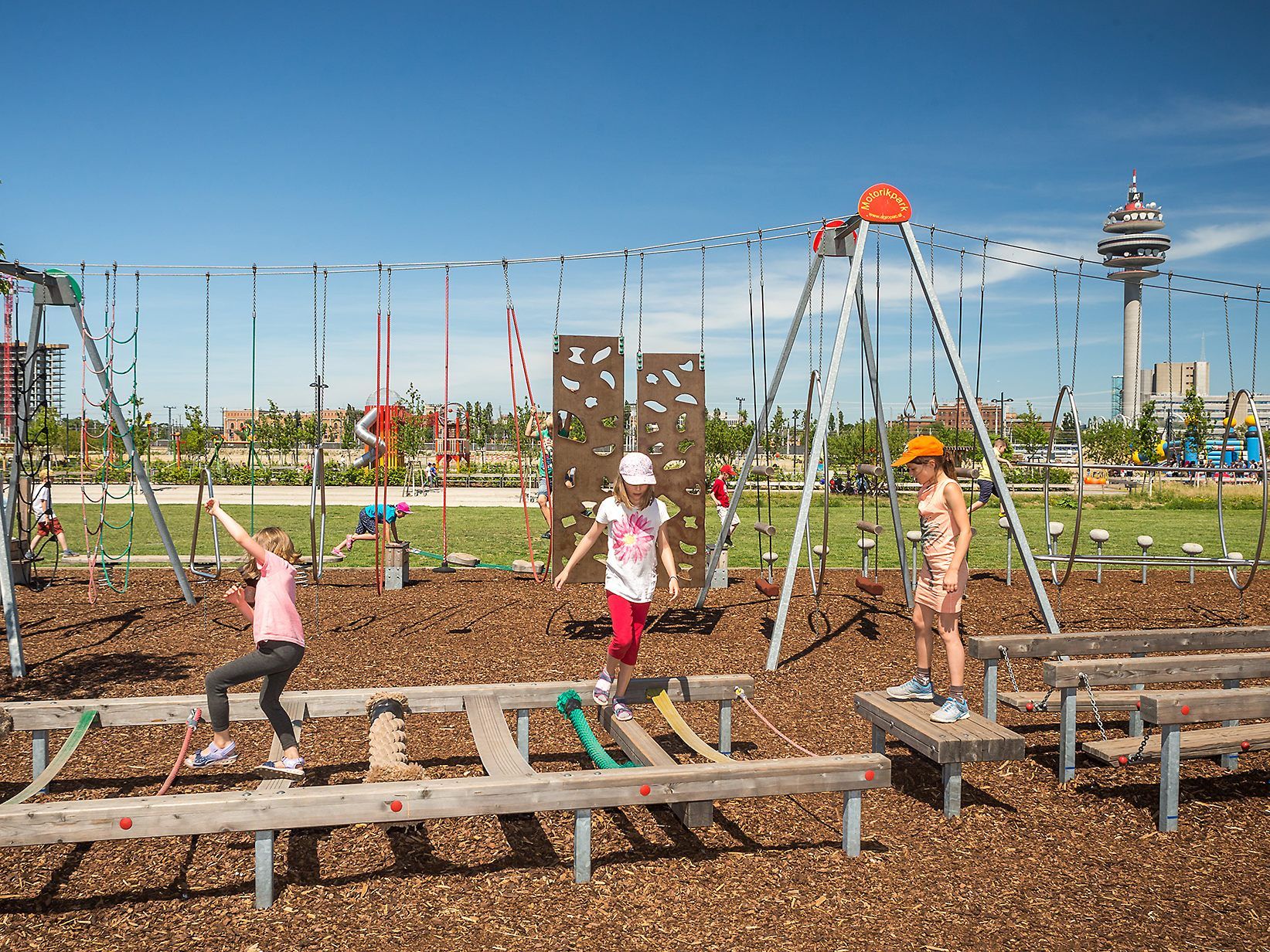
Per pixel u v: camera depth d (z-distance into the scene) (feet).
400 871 13.48
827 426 25.54
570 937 11.80
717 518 80.18
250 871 13.38
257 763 17.62
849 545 58.59
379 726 15.46
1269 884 13.52
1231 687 22.25
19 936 11.59
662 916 12.37
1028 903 12.89
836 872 13.74
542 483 41.34
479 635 29.40
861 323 31.89
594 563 31.94
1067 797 16.80
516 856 14.06
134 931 11.73
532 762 18.06
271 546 15.57
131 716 16.10
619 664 17.10
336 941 11.59
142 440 43.42
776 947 11.64
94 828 11.48
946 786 15.75
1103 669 17.11
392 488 116.47
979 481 40.75
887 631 30.42
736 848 14.52
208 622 31.48
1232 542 60.39
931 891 13.20
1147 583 41.96
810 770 13.79
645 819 15.62
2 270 29.09
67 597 36.35
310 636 29.27
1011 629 31.14
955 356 25.81
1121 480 122.42
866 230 26.37
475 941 11.64
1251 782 17.71
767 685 24.00
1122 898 13.05
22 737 19.53
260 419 169.37
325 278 30.83
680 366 32.83
